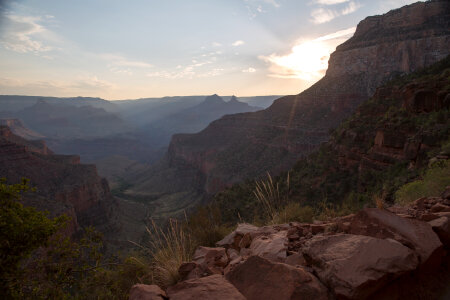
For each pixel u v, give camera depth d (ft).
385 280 7.50
